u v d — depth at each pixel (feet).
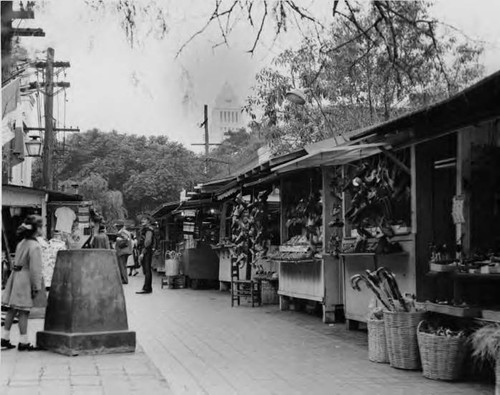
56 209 78.18
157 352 28.27
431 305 23.70
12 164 58.90
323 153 30.68
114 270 27.35
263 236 49.62
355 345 30.01
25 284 26.91
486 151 25.08
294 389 21.25
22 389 19.85
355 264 33.96
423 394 20.44
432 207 27.27
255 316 41.86
